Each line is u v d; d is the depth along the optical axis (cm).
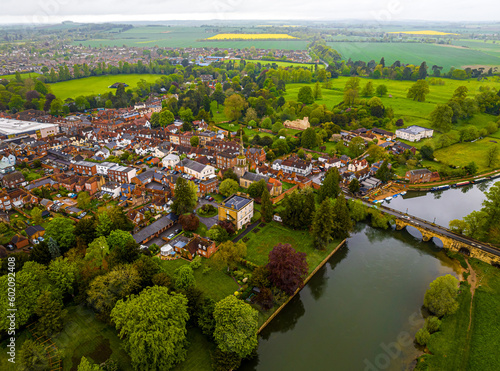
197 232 14600
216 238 13650
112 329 9750
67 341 9325
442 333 10106
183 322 9069
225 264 12181
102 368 8406
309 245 14200
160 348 8275
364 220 16675
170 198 17050
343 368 9294
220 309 9275
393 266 13450
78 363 8769
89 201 16600
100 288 9975
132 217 14538
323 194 17400
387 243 14988
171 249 13225
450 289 10912
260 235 14725
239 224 14988
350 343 10081
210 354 9062
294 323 10825
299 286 11956
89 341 9350
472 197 19438
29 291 9794
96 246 11825
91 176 19575
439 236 14462
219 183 19250
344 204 14888
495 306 11081
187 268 11031
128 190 17762
